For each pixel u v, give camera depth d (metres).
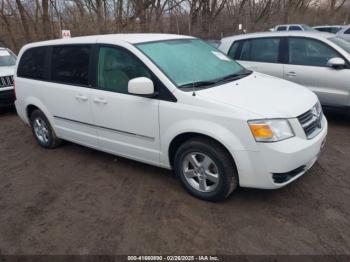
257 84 3.91
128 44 3.96
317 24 32.97
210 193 3.54
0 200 3.99
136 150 4.07
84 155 5.18
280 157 3.11
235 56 6.84
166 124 3.62
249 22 28.78
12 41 18.92
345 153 4.68
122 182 4.21
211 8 24.80
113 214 3.53
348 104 5.57
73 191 4.08
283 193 3.69
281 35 6.29
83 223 3.41
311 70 5.83
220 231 3.14
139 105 3.80
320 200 3.53
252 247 2.91
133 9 19.55
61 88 4.72
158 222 3.33
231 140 3.20
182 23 22.58
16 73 5.65
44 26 18.53
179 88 3.56
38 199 3.96
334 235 2.99
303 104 3.47
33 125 5.61
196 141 3.48
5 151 5.66
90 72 4.33
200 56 4.29
